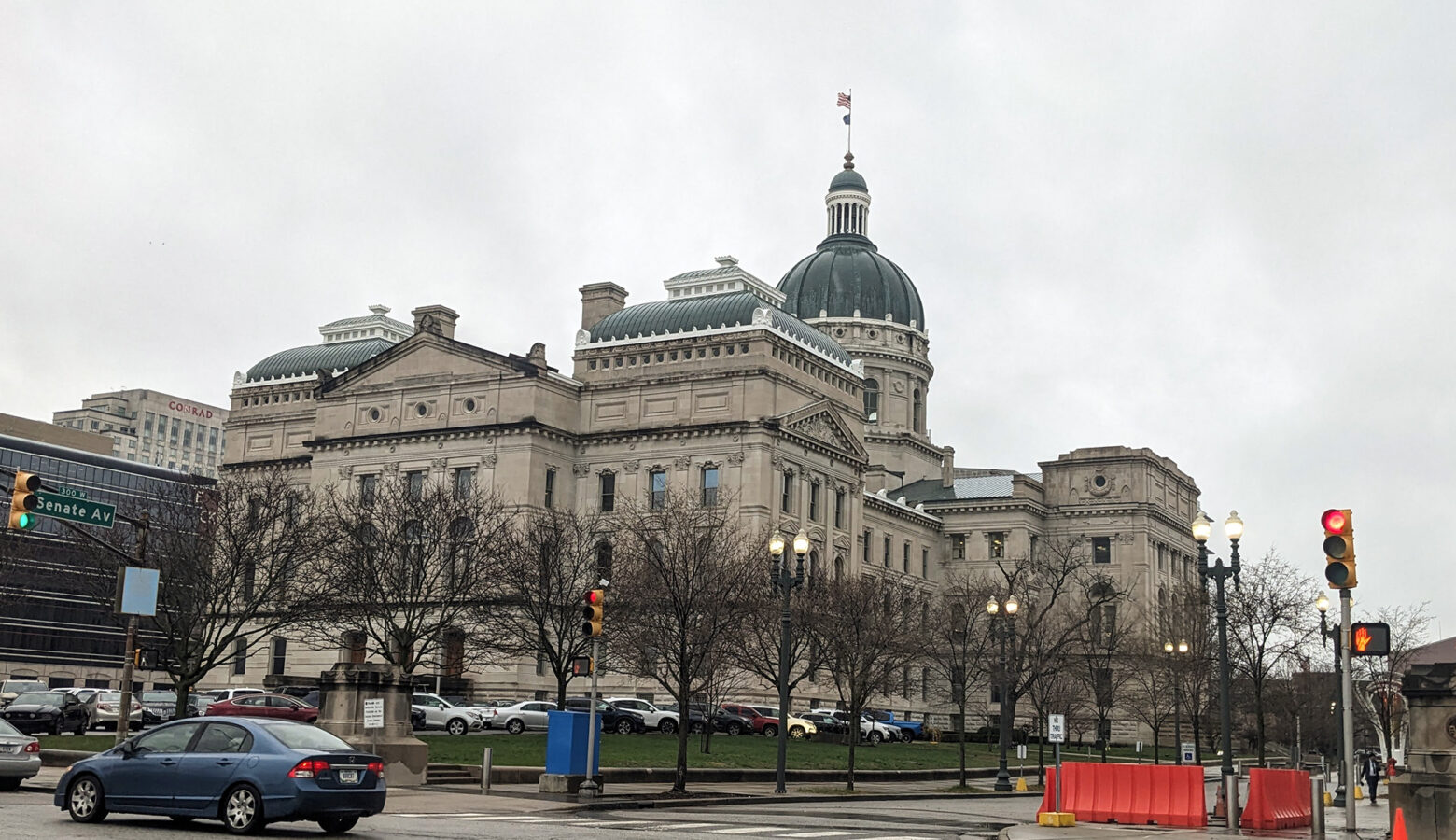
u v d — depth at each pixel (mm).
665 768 52344
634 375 107375
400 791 41250
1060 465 141250
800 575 51750
